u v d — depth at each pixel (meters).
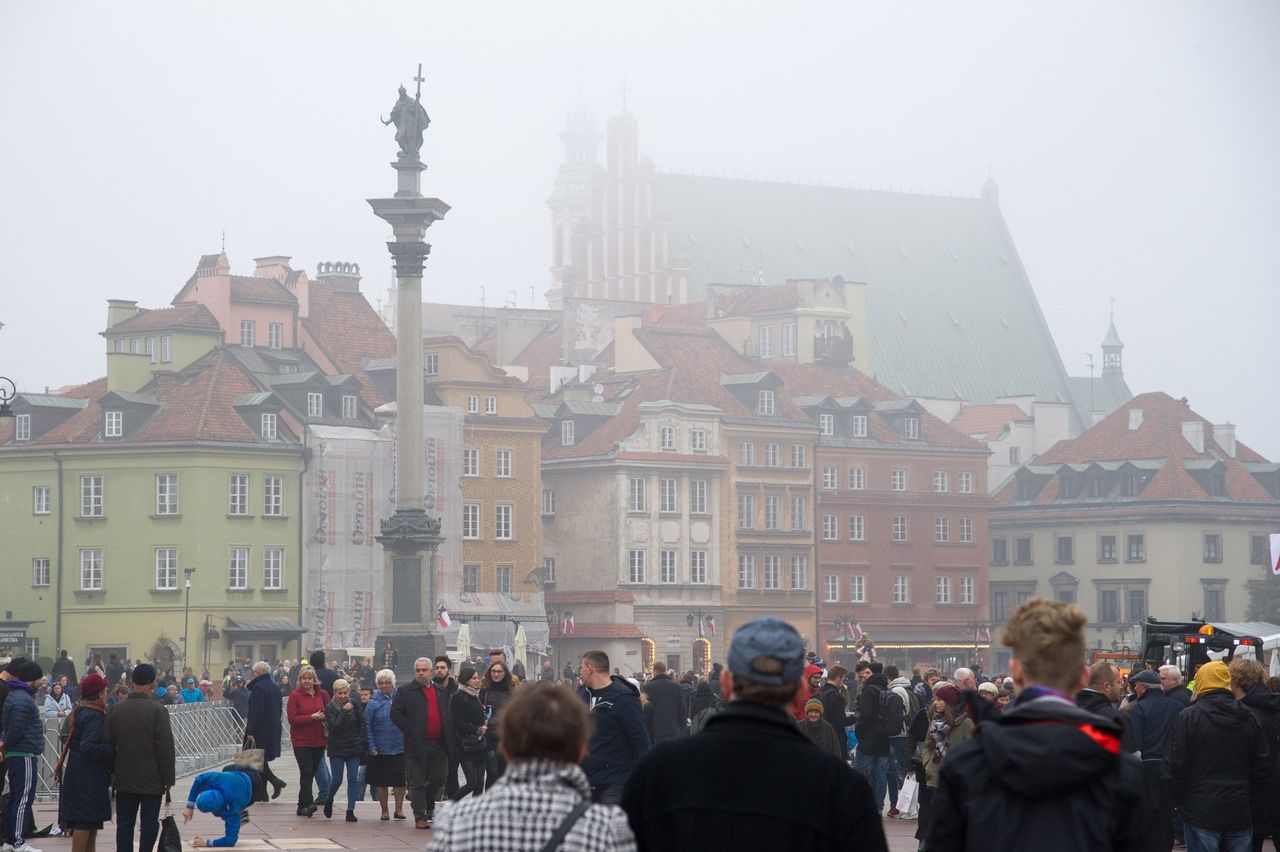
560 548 172.88
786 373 193.00
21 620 146.00
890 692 42.72
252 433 146.62
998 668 198.88
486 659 151.50
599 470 169.88
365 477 150.00
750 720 12.06
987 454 196.25
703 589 173.00
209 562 143.00
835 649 182.00
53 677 61.91
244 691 78.44
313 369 160.75
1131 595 195.25
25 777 31.81
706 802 11.84
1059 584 199.25
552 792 10.69
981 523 194.75
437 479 153.88
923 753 30.98
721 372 184.88
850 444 187.00
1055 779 11.25
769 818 11.77
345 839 36.88
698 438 174.38
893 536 188.25
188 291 160.88
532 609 162.50
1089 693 21.84
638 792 12.06
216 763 71.00
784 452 180.62
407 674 77.00
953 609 191.62
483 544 161.12
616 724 24.34
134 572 143.50
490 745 39.84
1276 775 24.02
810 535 181.62
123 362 150.88
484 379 163.75
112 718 28.48
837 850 11.83
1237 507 195.75
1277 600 193.88
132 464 144.50
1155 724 27.08
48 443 146.50
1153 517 193.62
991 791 11.52
